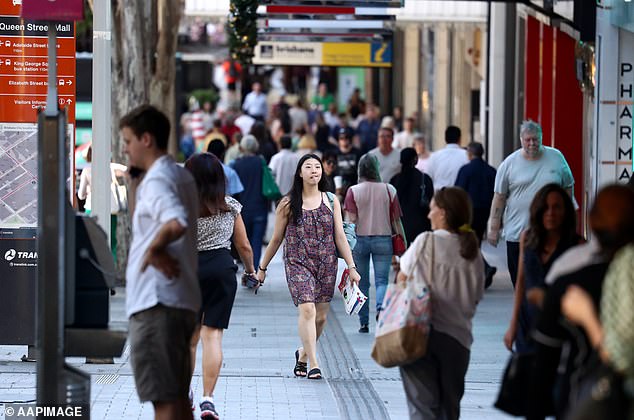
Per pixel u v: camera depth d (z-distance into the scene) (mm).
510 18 62906
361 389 27828
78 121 67688
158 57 47125
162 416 19000
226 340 34438
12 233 29062
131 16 46469
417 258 19734
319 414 25094
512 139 63438
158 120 19109
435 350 19859
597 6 38656
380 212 35094
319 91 103062
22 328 29297
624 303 13750
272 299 42594
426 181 39938
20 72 28859
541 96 55469
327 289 29078
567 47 51531
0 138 28859
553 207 19984
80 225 18828
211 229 24484
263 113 103562
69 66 29078
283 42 62812
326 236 28891
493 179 43406
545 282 18344
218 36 102188
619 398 14086
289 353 32500
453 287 19781
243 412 25219
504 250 56969
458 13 63688
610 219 15180
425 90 86750
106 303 18875
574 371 16641
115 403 25594
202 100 123188
